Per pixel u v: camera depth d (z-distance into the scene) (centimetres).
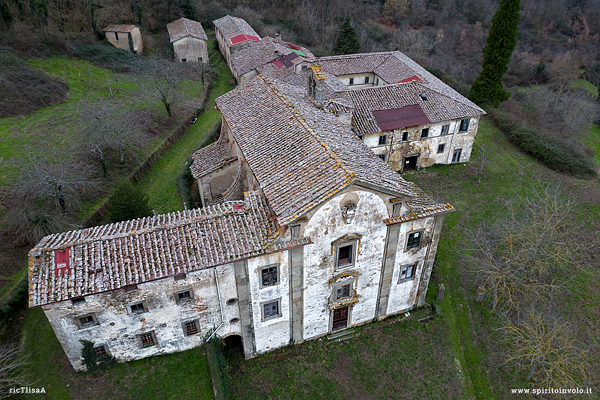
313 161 2330
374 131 4056
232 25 7331
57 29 5966
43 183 3086
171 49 6488
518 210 4069
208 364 2364
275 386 2453
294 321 2556
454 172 4669
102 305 2069
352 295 2612
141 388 2266
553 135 5500
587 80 8750
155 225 2258
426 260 2730
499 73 5828
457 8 10769
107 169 3984
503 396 2536
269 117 2897
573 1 10456
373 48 8425
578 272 3456
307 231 2194
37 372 2308
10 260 2920
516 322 2906
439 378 2577
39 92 4722
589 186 4681
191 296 2233
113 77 5700
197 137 4844
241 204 2353
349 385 2491
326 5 9262
